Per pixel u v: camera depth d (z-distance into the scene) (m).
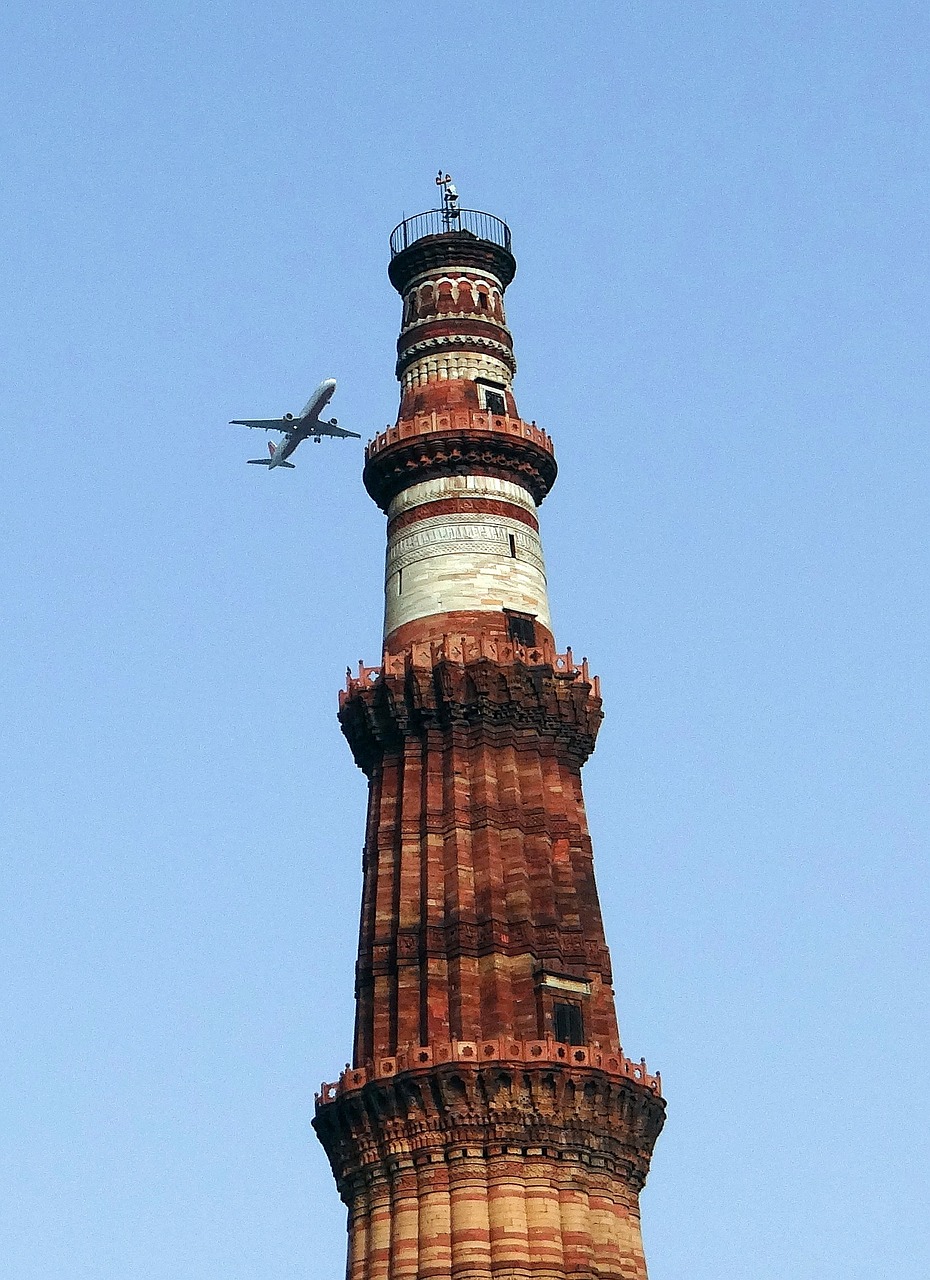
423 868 86.38
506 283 109.75
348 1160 81.00
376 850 88.75
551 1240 76.31
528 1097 78.88
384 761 91.44
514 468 99.12
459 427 98.56
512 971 83.12
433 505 97.25
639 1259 79.25
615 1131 80.50
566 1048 79.94
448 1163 78.38
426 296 106.50
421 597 94.50
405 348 105.44
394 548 97.50
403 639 93.75
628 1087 81.00
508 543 96.31
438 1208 77.44
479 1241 76.19
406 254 107.88
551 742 91.31
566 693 92.06
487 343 104.81
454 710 90.19
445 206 111.06
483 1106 78.69
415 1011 82.69
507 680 90.50
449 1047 79.50
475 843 86.75
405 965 83.94
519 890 85.12
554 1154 78.69
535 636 94.06
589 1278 76.19
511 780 88.50
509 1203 76.81
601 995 84.44
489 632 92.81
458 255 107.50
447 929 84.19
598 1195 78.81
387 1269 77.31
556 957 83.38
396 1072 79.94
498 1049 79.31
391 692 91.12
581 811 90.56
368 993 84.81
